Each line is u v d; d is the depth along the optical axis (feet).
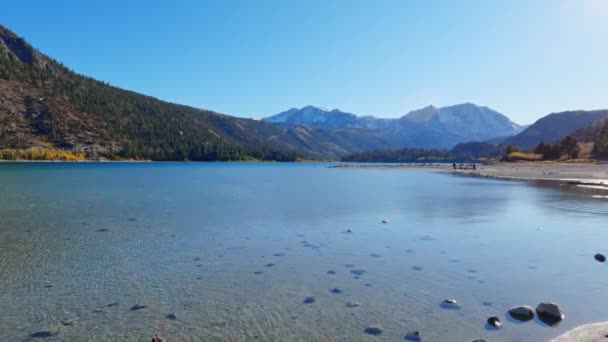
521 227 76.38
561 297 37.88
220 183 224.94
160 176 298.97
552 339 28.58
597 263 50.03
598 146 555.28
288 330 31.17
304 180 264.72
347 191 167.22
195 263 50.88
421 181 244.83
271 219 87.20
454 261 51.39
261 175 345.72
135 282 43.27
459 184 208.85
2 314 34.45
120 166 544.62
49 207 107.55
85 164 586.45
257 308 35.81
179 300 37.86
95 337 29.99
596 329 30.04
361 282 43.09
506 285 41.60
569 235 68.28
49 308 35.83
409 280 43.57
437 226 77.97
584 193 147.43
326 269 48.01
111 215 92.79
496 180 239.30
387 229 74.84
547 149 582.76
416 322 32.40
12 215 92.32
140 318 33.58
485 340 28.71
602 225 78.23
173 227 76.89
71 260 52.19
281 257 53.83
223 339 29.55
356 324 32.22
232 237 67.41
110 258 53.26
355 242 63.36
